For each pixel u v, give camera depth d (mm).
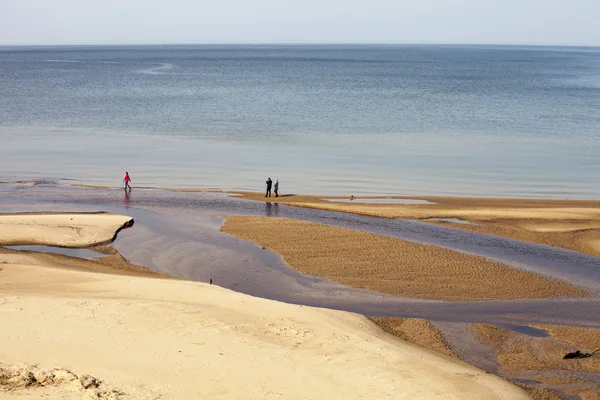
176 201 43188
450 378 19234
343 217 39875
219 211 40781
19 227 35188
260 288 28234
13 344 19672
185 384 17891
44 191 45562
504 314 25719
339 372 19031
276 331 21641
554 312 26000
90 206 41719
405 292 27859
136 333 20859
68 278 26859
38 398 16797
